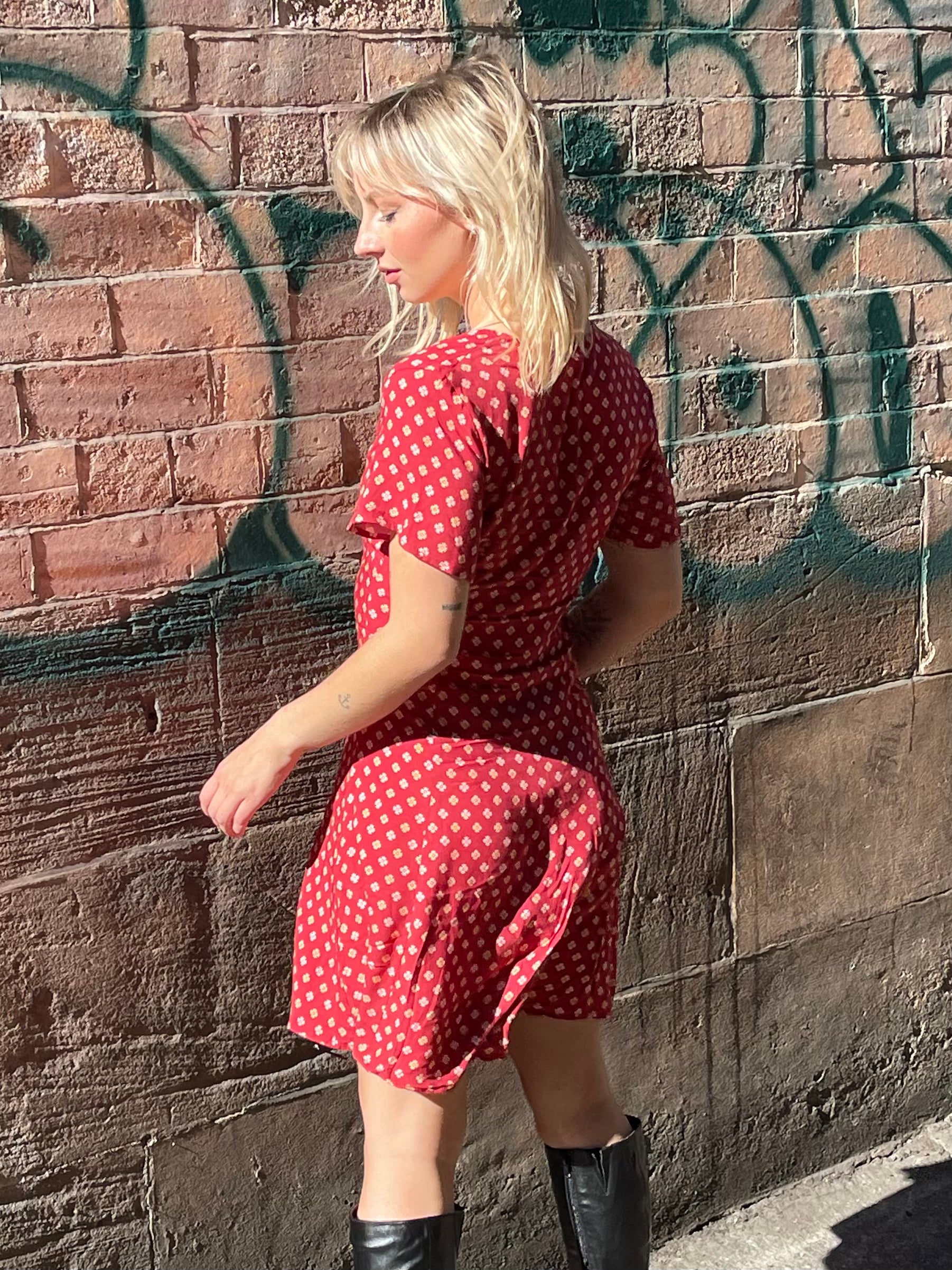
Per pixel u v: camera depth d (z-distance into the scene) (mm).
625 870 2545
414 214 1714
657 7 2266
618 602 2070
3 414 1873
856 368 2588
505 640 1770
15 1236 2125
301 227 2031
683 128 2324
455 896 1744
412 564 1635
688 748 2562
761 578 2568
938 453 2715
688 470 2447
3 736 1960
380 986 1792
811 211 2479
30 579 1931
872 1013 2904
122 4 1857
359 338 2105
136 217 1913
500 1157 2533
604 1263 2043
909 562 2734
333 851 1847
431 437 1621
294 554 2117
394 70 2068
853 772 2766
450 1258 1864
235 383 2023
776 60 2393
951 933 2977
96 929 2088
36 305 1867
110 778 2049
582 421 1758
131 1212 2209
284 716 1744
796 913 2762
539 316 1646
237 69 1948
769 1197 2844
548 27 2182
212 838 2150
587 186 2256
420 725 1761
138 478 1977
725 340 2438
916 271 2617
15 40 1803
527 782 1775
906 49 2520
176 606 2041
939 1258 2656
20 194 1835
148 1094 2184
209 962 2188
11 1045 2064
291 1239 2357
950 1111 3053
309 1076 2318
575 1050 2025
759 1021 2764
